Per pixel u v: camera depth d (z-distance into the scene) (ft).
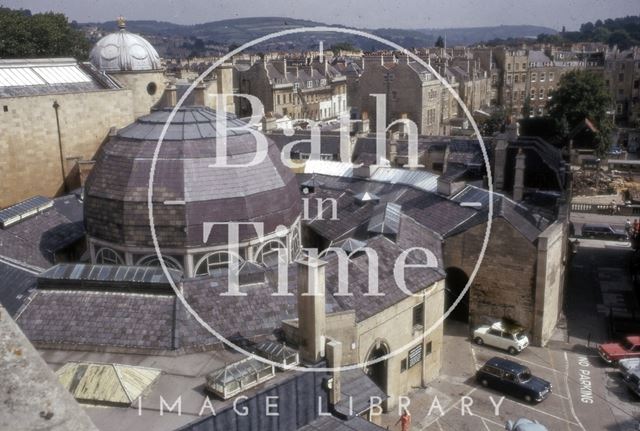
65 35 423.23
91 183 130.11
